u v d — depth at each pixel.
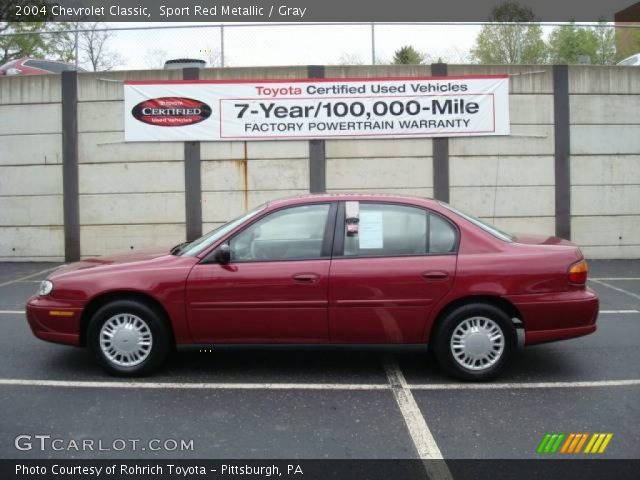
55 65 15.41
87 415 4.45
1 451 3.86
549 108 13.02
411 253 5.12
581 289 5.14
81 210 13.17
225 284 5.07
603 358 5.91
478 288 5.02
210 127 12.98
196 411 4.54
